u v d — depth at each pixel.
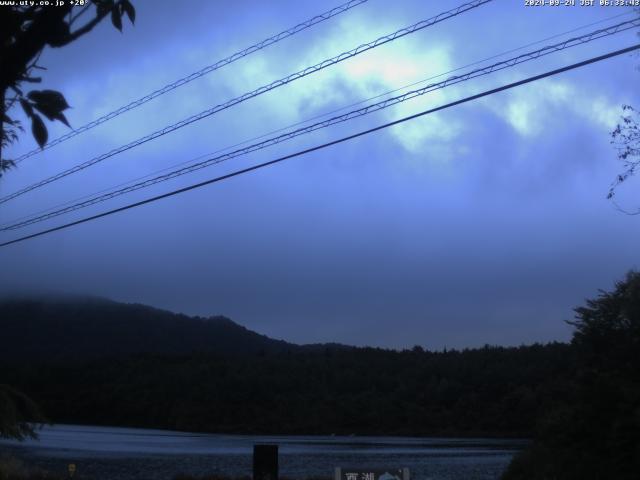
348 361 184.25
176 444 89.31
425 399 155.62
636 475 17.92
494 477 43.78
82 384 180.62
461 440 121.25
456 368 162.38
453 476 44.78
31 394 177.50
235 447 82.50
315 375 173.88
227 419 155.38
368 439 123.75
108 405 169.50
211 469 47.62
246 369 174.50
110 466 49.47
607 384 19.77
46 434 109.44
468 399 146.75
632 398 18.77
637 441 18.11
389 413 150.00
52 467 46.88
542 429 22.98
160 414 162.00
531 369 146.62
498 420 138.00
